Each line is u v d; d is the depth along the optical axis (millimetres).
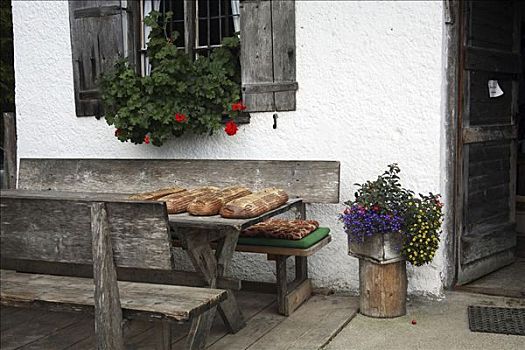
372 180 4379
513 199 5141
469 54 4426
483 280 4664
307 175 4410
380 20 4266
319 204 4574
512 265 5086
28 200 2924
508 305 4137
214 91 4602
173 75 4641
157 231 2727
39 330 3998
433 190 4219
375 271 3949
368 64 4328
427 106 4191
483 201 4785
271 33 4570
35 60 5480
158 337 3176
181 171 4785
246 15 4633
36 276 3447
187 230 3416
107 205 2787
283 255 4031
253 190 4551
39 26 5434
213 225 3299
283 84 4566
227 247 3605
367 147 4379
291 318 4031
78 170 5137
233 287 3580
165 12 5043
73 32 5262
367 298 4012
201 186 4711
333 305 4262
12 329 4023
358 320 3965
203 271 3506
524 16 6590
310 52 4480
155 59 4801
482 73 4637
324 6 4410
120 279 4059
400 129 4277
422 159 4234
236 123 4754
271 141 4664
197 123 4656
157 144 4781
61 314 4305
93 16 5168
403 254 3910
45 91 5469
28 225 2965
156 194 3877
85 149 5355
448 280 4430
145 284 3271
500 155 4953
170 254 2719
